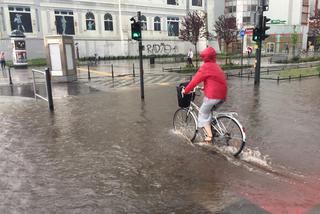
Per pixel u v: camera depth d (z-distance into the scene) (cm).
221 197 425
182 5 5581
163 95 1334
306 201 411
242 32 3256
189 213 390
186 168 527
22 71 2750
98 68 3045
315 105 1049
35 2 4197
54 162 574
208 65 575
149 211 397
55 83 1870
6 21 3994
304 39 6625
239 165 532
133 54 5112
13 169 544
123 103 1159
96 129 797
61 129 806
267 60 4019
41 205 418
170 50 5516
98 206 412
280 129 750
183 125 707
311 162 541
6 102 1224
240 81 1791
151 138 702
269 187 450
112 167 543
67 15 4506
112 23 4922
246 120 843
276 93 1320
